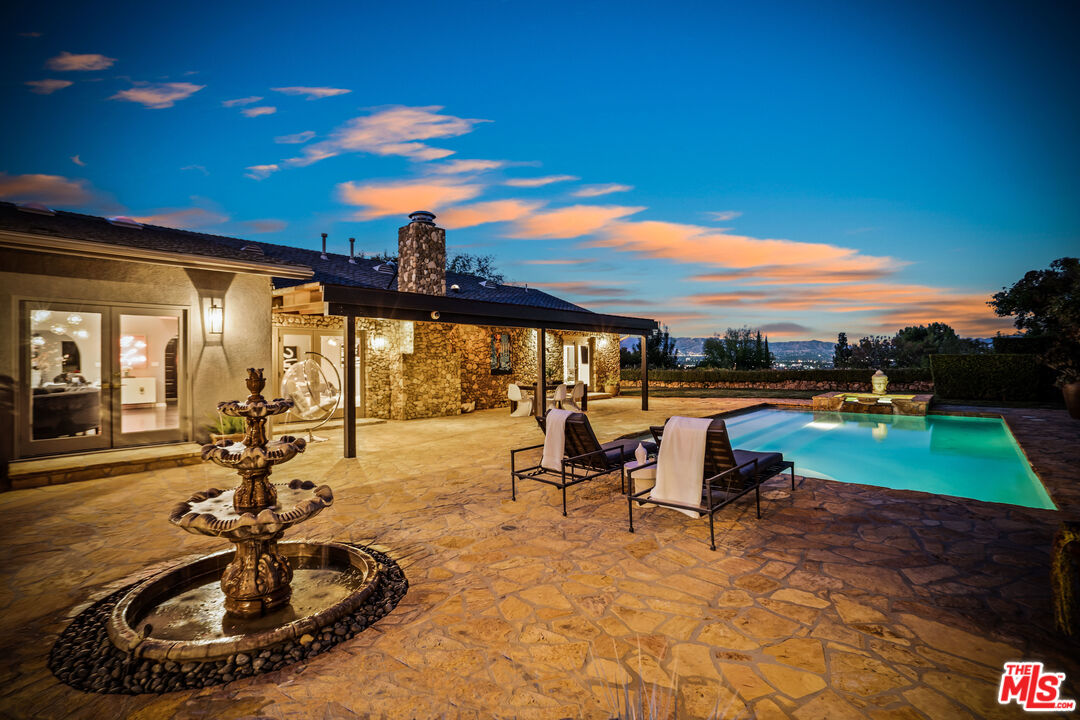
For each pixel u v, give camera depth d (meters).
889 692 2.21
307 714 2.12
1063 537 2.68
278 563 3.22
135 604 3.05
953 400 16.41
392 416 13.23
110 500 5.76
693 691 2.23
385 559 3.91
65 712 2.16
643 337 15.10
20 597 3.36
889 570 3.61
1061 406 14.42
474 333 15.52
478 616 3.00
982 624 2.82
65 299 7.22
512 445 9.13
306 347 12.34
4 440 6.72
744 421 13.92
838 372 21.84
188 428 8.41
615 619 2.94
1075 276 14.59
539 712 2.10
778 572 3.61
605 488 6.19
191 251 8.34
